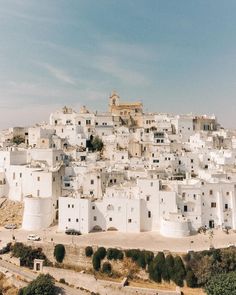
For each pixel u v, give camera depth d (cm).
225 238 11550
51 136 18262
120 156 16862
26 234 12525
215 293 8956
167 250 10550
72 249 11144
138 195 12606
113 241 11506
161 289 9875
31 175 14538
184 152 16662
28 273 10831
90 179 13838
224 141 18462
